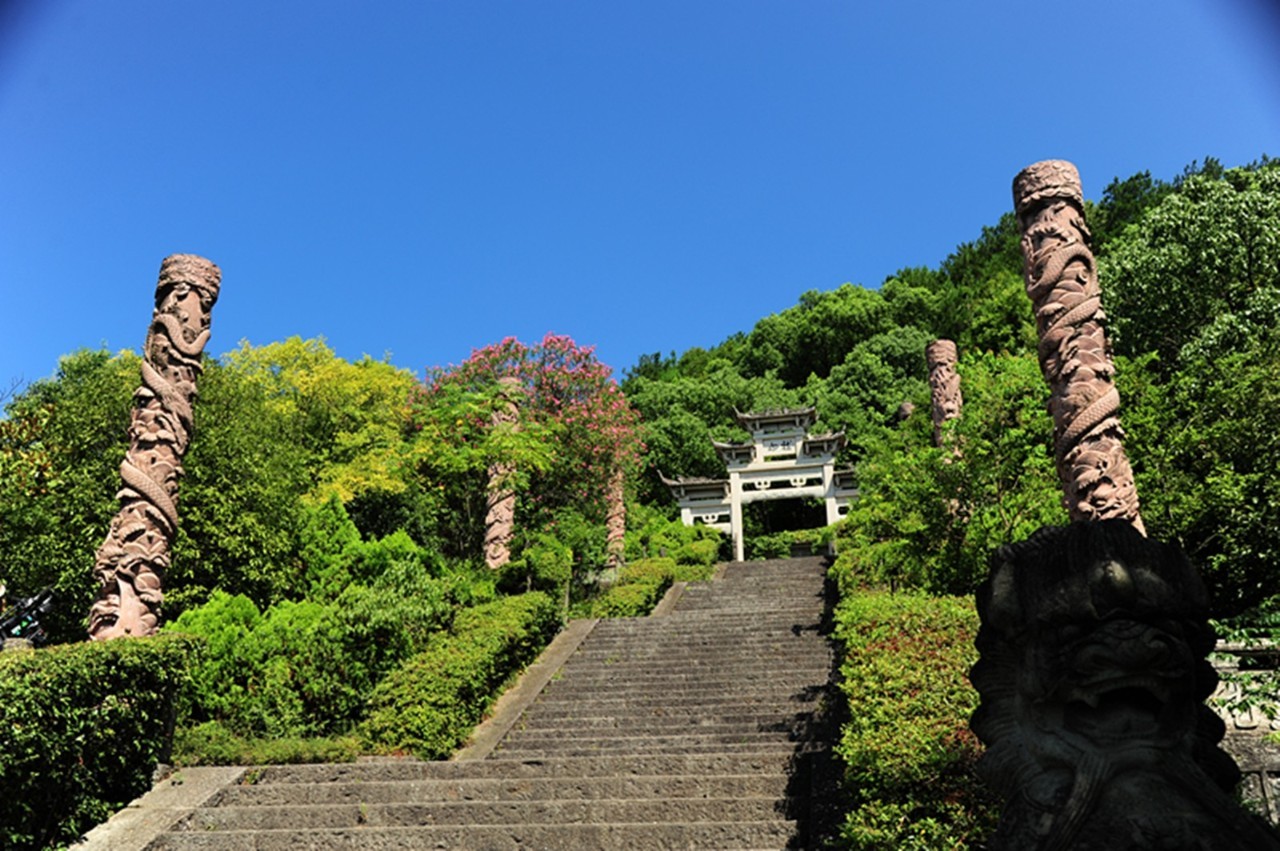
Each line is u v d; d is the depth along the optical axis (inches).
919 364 1322.6
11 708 219.8
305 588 554.6
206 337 338.0
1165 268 620.4
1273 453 360.8
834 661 421.7
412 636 412.2
